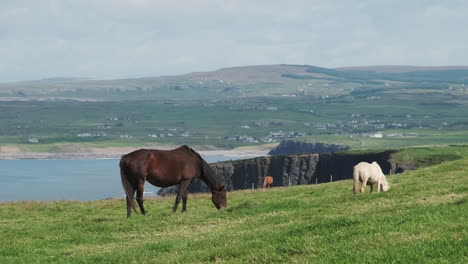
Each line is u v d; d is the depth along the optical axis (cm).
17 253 1959
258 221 2233
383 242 1378
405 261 1173
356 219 1734
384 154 18125
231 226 2194
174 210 2781
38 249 2014
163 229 2289
